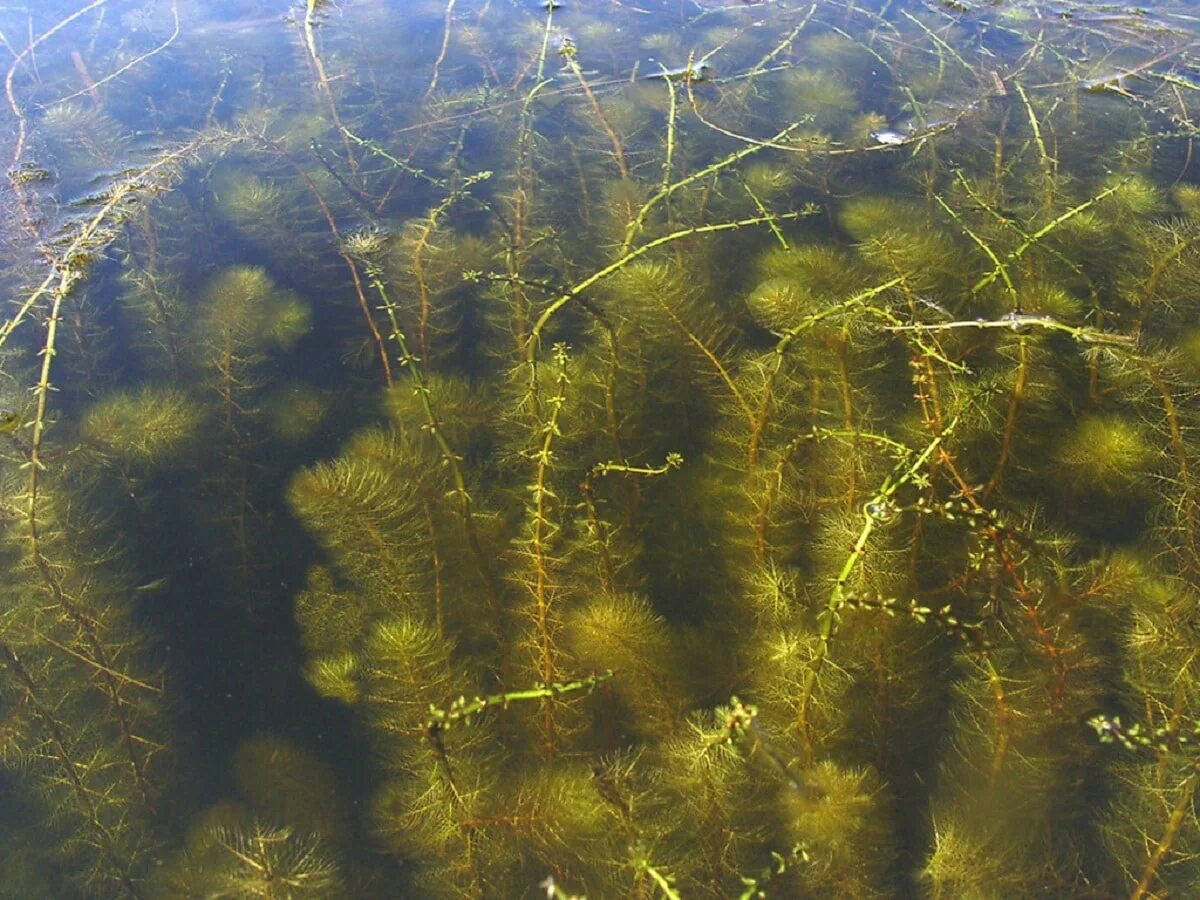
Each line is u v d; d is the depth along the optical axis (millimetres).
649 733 2789
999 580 2666
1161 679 2596
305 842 2701
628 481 3354
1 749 2799
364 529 3062
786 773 2363
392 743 2863
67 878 2668
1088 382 3453
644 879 2303
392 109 5223
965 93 5027
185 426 3574
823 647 2324
